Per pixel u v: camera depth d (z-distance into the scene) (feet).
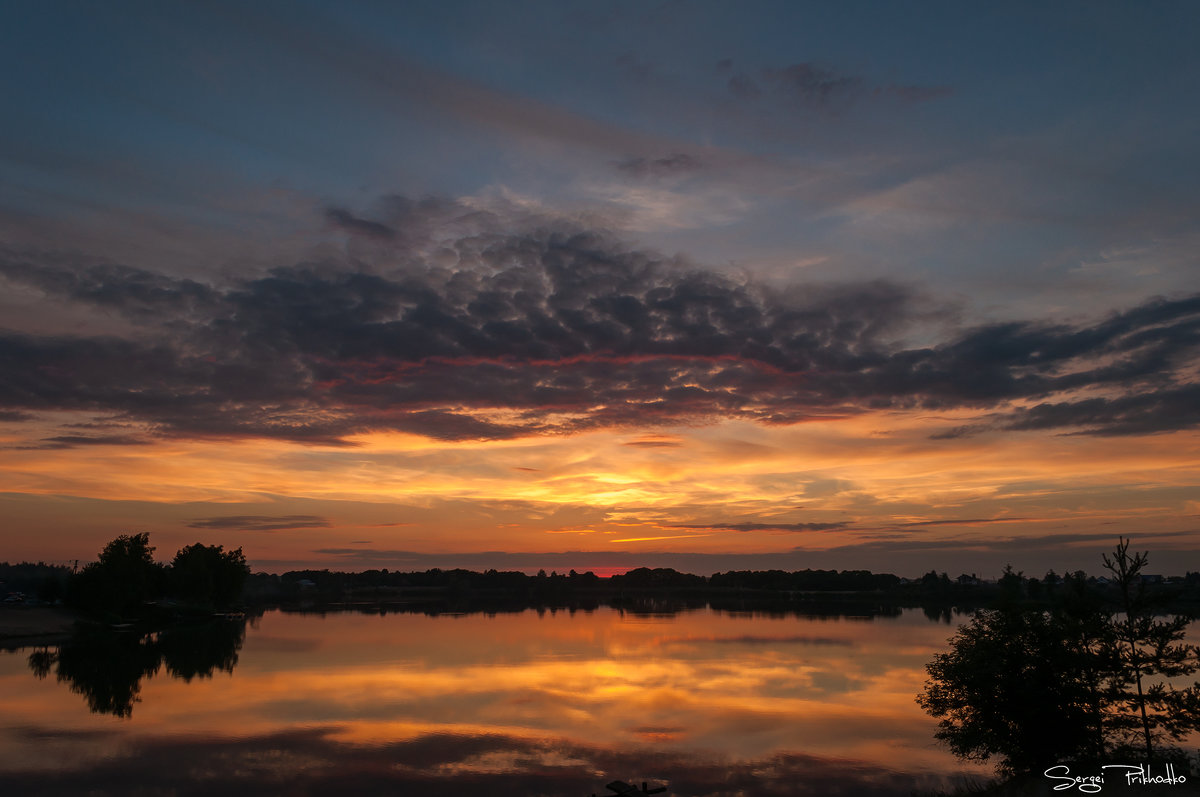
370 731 181.57
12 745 167.94
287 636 442.09
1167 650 116.57
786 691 239.50
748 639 415.23
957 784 141.38
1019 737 123.54
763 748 168.55
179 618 625.00
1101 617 122.42
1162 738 118.62
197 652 356.59
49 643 409.90
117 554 575.38
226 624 561.02
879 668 293.64
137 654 348.38
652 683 254.27
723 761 158.61
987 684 123.44
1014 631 125.49
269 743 169.78
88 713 203.41
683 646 375.66
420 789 138.51
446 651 352.49
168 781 141.79
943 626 517.14
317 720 193.57
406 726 187.21
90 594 530.27
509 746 168.55
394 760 156.46
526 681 257.96
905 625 530.68
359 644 388.16
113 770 148.46
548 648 365.61
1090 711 119.75
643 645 380.58
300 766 151.84
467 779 144.36
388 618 629.10
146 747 165.89
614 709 209.26
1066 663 118.93
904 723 192.95
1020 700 120.16
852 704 217.97
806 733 182.29
